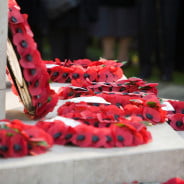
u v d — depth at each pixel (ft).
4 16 12.90
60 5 30.48
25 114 14.57
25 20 13.61
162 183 12.00
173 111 15.80
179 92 34.35
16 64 13.87
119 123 12.30
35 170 11.11
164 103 15.56
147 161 12.05
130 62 43.06
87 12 31.60
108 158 11.70
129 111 14.02
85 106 13.93
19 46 13.34
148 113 14.06
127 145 12.28
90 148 12.13
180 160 12.29
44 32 30.96
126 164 11.88
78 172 11.50
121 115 13.97
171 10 36.45
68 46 32.27
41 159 11.38
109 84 16.65
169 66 37.55
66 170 11.39
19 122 11.89
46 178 11.23
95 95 15.16
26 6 30.22
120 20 38.50
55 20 31.35
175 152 12.23
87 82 16.70
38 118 14.20
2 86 13.46
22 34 13.44
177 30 40.81
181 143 12.64
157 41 38.29
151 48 37.65
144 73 38.19
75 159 11.46
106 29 38.60
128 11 38.50
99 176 11.69
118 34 38.70
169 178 12.28
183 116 14.92
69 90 16.03
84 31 32.14
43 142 11.57
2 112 13.61
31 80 13.50
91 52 49.93
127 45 40.60
